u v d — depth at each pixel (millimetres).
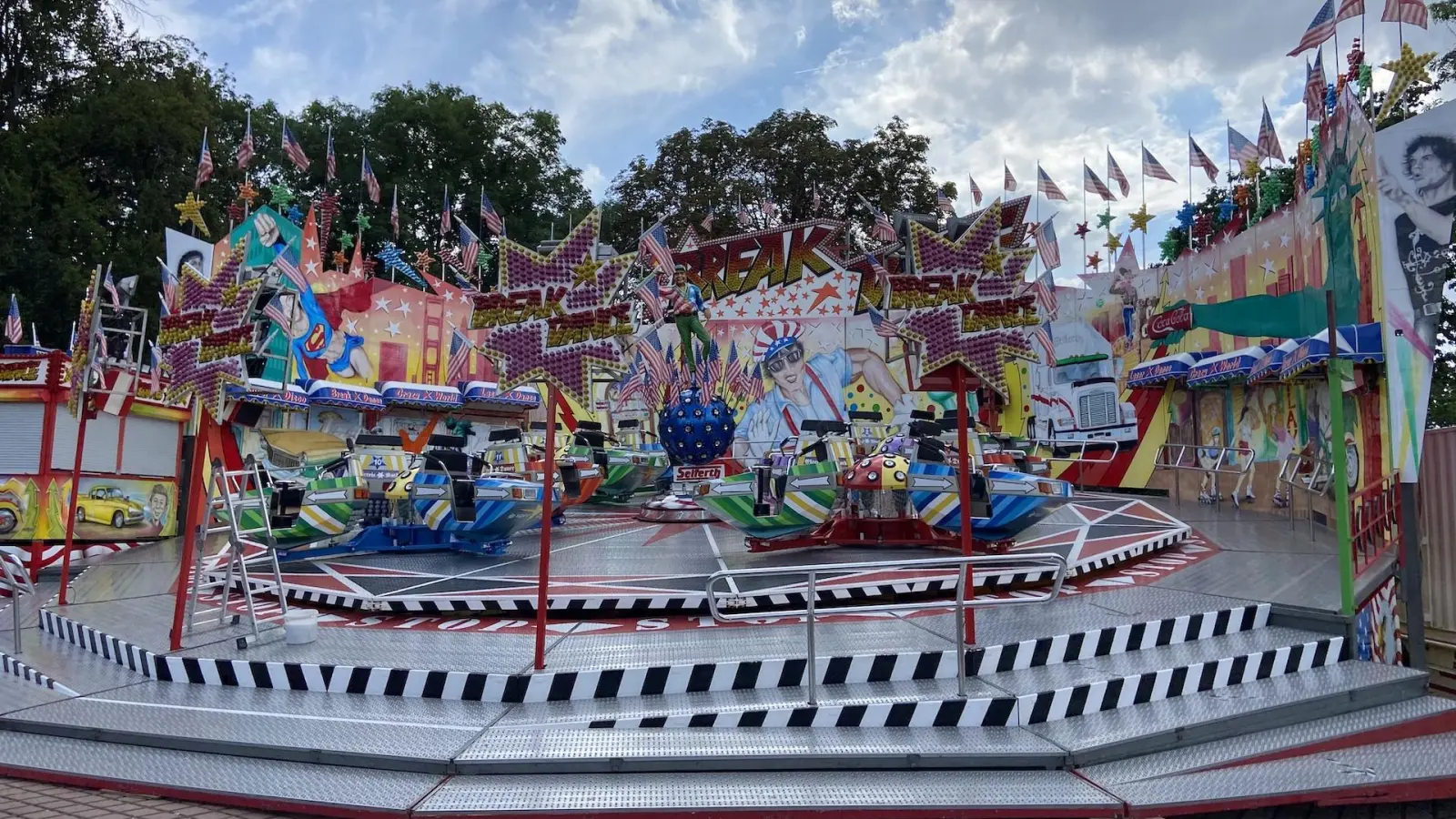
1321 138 12086
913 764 4777
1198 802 4406
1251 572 8445
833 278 22297
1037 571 8477
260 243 18922
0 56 28688
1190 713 5336
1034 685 5504
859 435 13484
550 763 4742
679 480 16156
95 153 28719
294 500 10234
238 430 17906
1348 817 4734
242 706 5723
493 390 23281
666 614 7832
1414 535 8508
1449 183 9070
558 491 14172
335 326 20516
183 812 4578
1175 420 18625
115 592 9750
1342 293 11164
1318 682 5781
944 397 22141
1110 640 6281
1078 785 4582
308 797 4531
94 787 4895
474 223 44781
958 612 5402
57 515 13195
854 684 5719
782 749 4828
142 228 28078
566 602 7836
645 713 5281
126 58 30766
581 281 6031
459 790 4566
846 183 39531
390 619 8047
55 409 13297
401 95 43312
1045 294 16859
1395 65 10602
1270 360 12594
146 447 15227
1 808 4605
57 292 25172
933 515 9914
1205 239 20078
